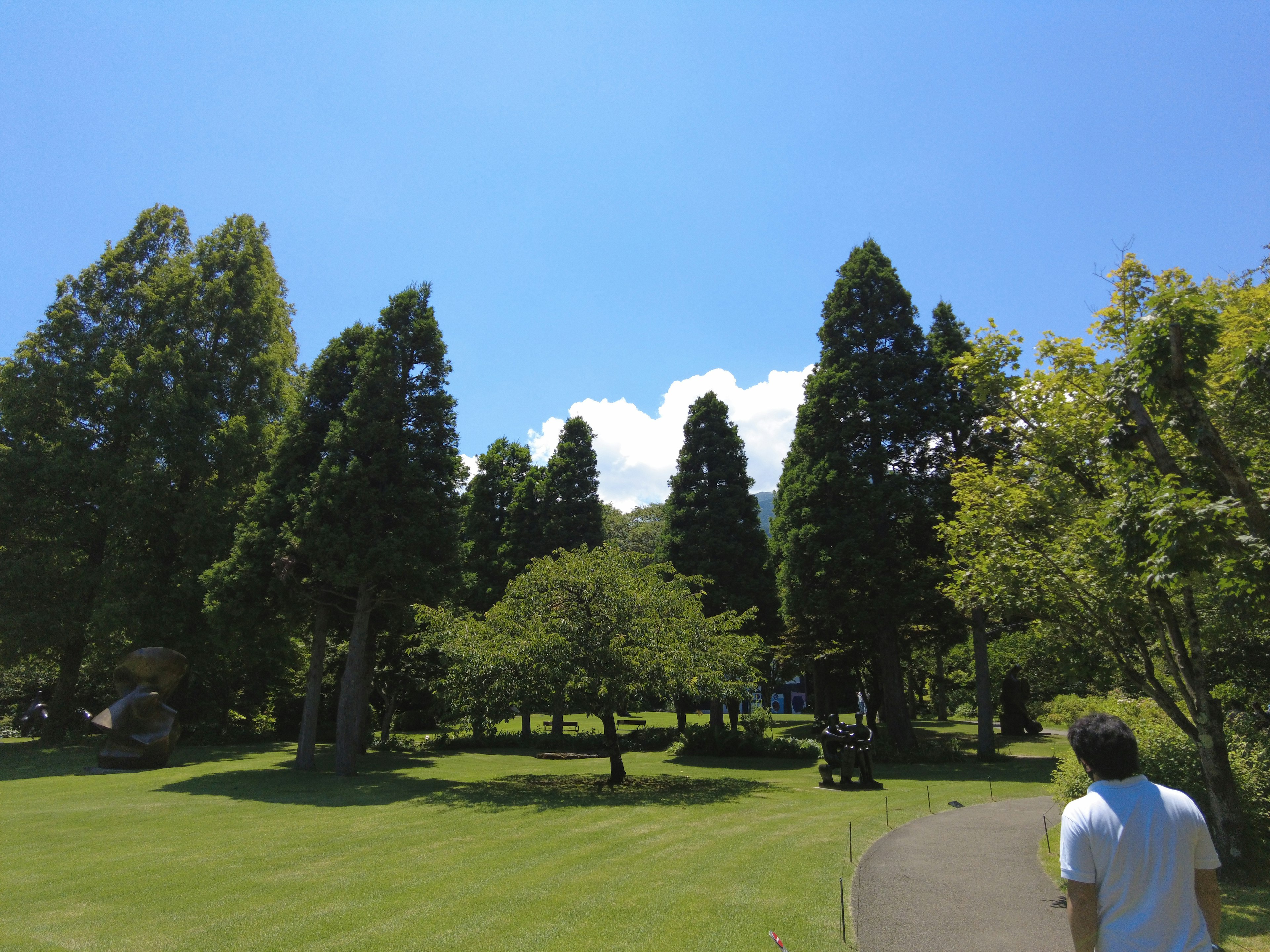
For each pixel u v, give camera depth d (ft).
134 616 86.69
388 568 63.67
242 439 98.17
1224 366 29.14
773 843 34.71
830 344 93.45
